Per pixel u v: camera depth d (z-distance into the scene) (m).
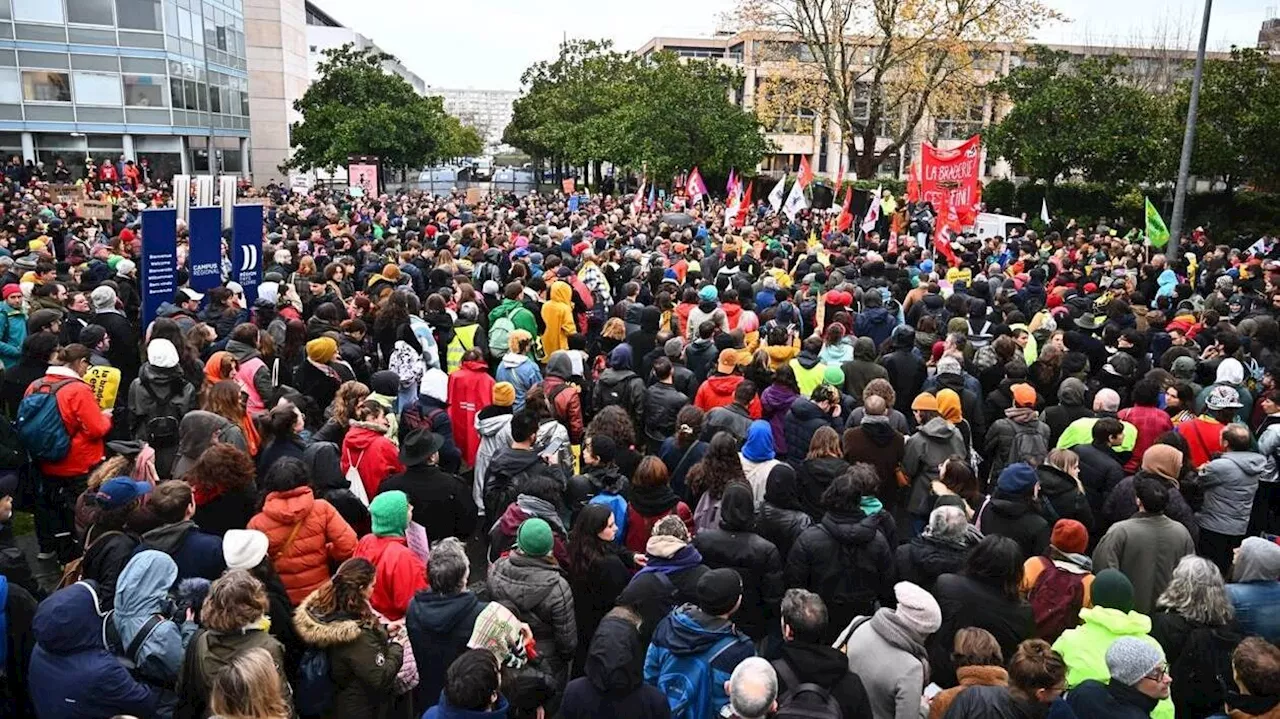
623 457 6.68
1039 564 5.27
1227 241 29.84
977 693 4.00
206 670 4.03
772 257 16.61
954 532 5.34
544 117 66.38
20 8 41.19
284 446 6.46
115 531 5.01
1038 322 10.70
